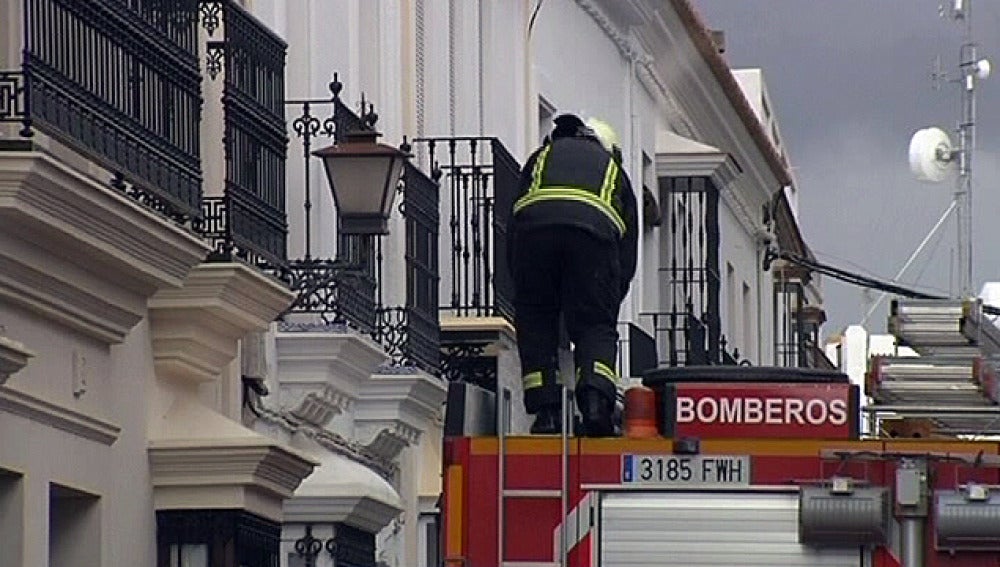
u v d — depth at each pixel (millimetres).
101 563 58344
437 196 82125
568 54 112562
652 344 113000
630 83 125125
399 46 83812
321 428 72438
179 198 58875
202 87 64125
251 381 67688
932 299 58719
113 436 58656
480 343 83312
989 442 47875
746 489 48094
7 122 51688
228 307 61500
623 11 120875
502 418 49250
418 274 79750
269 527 64125
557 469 48375
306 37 74750
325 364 69938
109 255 55062
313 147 74562
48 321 55094
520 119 101438
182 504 61625
